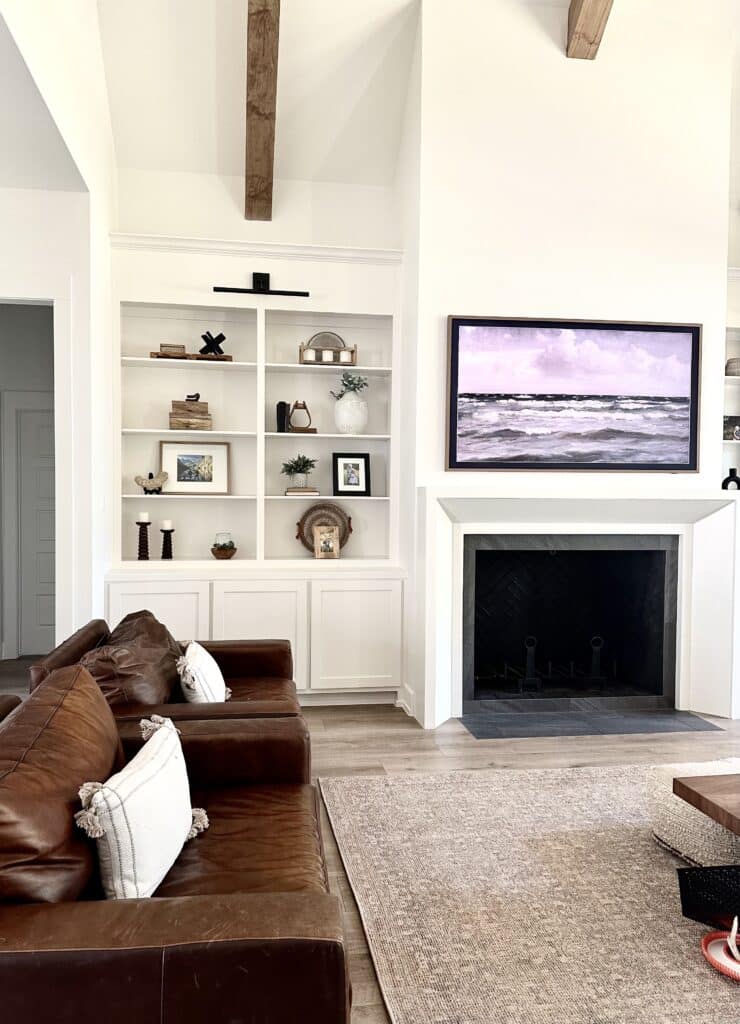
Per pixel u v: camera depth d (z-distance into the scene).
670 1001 2.04
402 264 5.02
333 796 3.43
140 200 5.05
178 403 4.93
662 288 4.84
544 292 4.72
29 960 1.21
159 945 1.25
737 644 4.72
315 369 5.08
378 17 4.57
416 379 4.63
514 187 4.68
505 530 4.72
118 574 4.57
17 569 6.09
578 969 2.18
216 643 3.65
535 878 2.70
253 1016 1.26
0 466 6.06
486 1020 1.96
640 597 5.20
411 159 4.82
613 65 4.76
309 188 5.23
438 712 4.52
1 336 6.03
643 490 4.76
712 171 4.87
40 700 1.87
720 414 4.91
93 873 1.56
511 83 4.67
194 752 2.41
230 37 4.55
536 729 4.47
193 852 1.97
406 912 2.47
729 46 4.87
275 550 5.30
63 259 4.11
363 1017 1.99
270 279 4.93
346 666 4.84
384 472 5.39
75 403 4.15
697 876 2.43
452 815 3.23
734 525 4.72
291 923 1.31
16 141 3.41
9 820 1.39
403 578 4.87
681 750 4.12
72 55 3.60
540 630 5.32
